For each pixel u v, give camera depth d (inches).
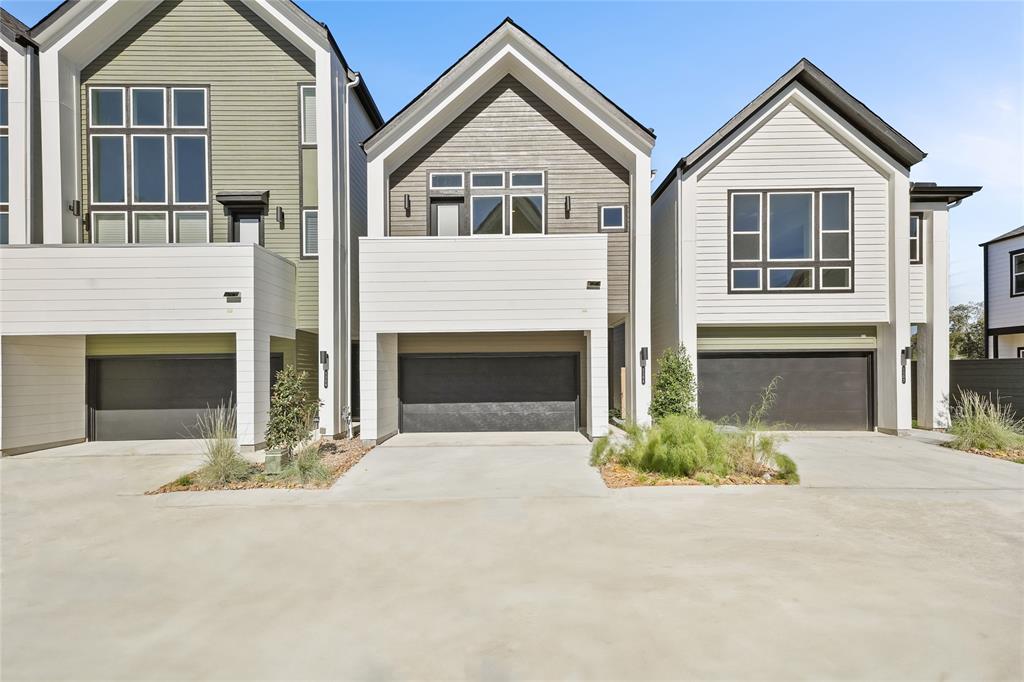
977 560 203.8
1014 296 799.1
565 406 539.5
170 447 458.9
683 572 193.0
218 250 424.5
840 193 508.4
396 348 518.0
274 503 283.7
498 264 457.1
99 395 497.4
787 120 507.8
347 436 509.4
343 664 139.3
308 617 163.3
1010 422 466.3
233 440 409.1
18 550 219.8
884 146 504.4
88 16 478.6
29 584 187.9
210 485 315.9
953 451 422.0
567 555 209.9
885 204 508.1
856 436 497.4
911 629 154.3
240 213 506.3
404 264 456.8
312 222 508.4
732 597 173.5
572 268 456.4
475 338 534.3
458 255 457.1
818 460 385.7
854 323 512.1
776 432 442.3
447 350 533.6
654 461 339.6
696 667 136.7
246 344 423.5
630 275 511.2
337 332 494.3
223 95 503.5
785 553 210.7
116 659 142.6
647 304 494.9
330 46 489.7
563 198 517.3
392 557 209.5
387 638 151.1
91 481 335.9
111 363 498.9
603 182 517.7
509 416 538.3
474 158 516.4
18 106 465.7
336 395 491.5
